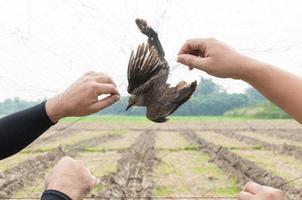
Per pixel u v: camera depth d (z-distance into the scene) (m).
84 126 28.56
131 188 14.16
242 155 24.23
